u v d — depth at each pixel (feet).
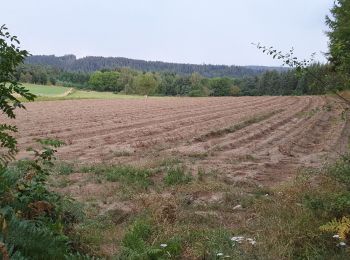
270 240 20.21
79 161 44.80
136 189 31.71
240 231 22.54
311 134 75.92
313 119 101.50
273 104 163.53
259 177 38.40
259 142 63.77
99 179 34.96
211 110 133.39
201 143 61.05
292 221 22.21
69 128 76.74
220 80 398.42
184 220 24.39
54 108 137.49
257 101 187.42
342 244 18.61
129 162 45.01
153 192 31.32
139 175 36.27
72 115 108.37
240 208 27.22
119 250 18.75
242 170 41.47
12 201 15.92
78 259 14.43
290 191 28.55
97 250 18.34
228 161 46.75
